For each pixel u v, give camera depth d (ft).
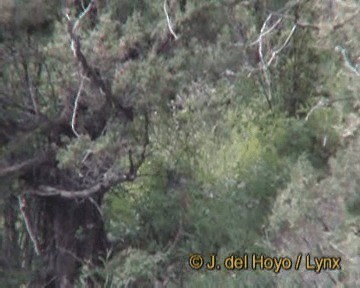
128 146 44.75
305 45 57.26
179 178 50.55
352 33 54.39
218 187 50.98
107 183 45.65
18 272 48.32
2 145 44.75
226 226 50.39
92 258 48.93
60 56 42.88
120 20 46.01
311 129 56.08
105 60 43.65
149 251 49.39
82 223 48.78
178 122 47.55
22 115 44.73
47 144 45.21
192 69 46.42
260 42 49.93
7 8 42.63
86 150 43.29
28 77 44.42
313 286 47.91
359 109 54.29
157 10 45.98
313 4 54.34
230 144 52.49
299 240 49.19
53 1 43.45
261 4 52.47
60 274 48.60
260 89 56.49
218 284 48.75
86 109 44.68
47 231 48.88
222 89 49.16
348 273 47.44
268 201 51.72
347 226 48.98
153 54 44.11
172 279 48.93
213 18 47.03
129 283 48.52
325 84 57.52
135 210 49.62
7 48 43.83
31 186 45.68
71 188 45.91
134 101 44.65
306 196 49.34
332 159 52.11
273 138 55.72
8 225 49.01
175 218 50.31
